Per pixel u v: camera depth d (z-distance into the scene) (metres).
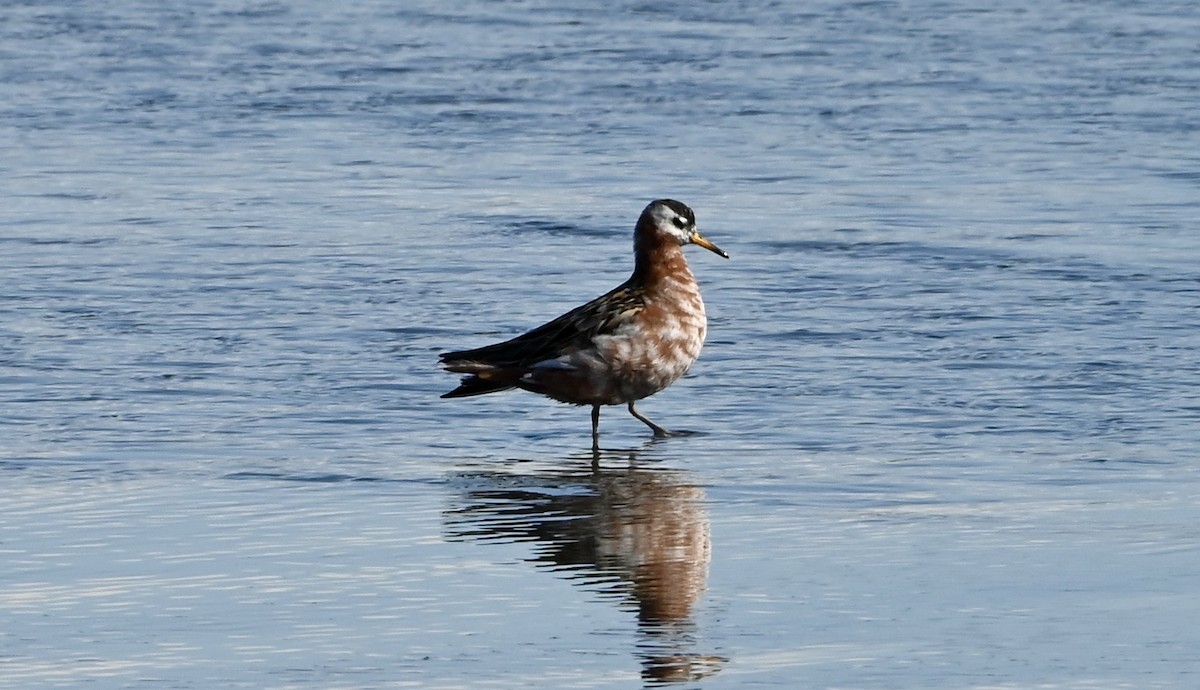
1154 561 11.58
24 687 9.57
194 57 36.28
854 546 12.08
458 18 40.59
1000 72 34.44
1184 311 18.91
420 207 24.77
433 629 10.47
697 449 14.77
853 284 20.45
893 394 16.17
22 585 11.28
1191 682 9.48
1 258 21.81
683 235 15.59
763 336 18.27
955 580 11.27
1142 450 14.32
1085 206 24.33
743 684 9.55
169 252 22.14
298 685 9.59
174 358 17.47
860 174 26.67
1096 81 33.47
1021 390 16.19
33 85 33.59
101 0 42.84
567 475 14.06
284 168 27.31
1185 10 40.91
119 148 28.70
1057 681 9.52
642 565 11.70
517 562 11.81
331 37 38.44
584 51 36.75
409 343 18.19
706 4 42.28
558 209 24.58
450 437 15.23
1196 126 29.67
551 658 9.96
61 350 17.70
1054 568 11.49
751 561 11.79
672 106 31.81
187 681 9.65
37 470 14.00
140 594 11.12
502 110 31.56
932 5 41.84
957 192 25.38
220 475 13.95
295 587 11.27
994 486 13.46
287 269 21.30
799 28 39.16
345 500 13.32
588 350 15.19
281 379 16.83
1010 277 20.61
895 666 9.77
